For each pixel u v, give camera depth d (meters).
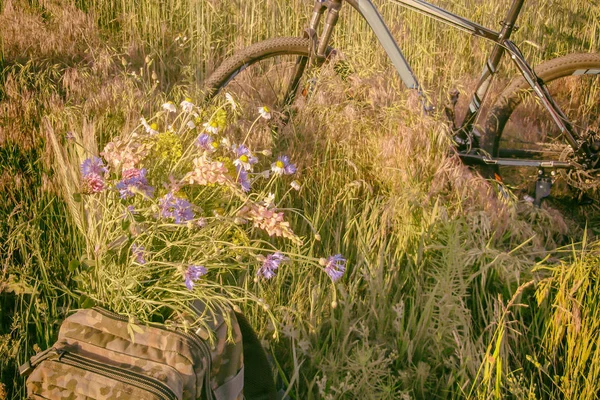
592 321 2.42
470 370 2.28
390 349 2.40
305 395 2.24
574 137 3.38
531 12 4.65
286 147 3.19
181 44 4.16
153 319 1.85
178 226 1.85
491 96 3.78
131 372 1.59
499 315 2.39
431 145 3.09
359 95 3.31
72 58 3.75
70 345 1.70
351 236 2.92
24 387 2.06
